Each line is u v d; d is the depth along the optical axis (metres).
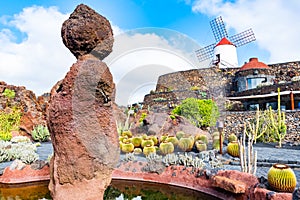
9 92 16.33
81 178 3.24
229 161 7.96
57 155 3.29
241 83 24.16
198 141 9.90
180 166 6.56
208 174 5.75
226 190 5.06
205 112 13.83
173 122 13.08
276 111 14.25
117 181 6.54
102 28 3.37
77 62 3.31
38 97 18.52
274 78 23.75
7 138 14.00
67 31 3.31
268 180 4.66
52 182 3.39
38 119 16.95
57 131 3.26
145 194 5.61
